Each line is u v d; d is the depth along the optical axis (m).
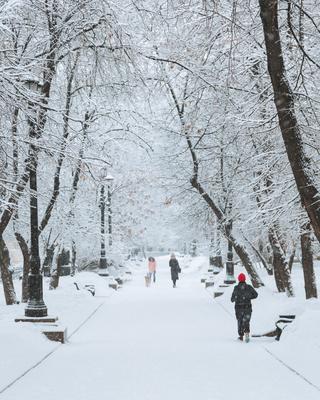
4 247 36.97
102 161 33.75
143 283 79.00
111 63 29.58
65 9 27.30
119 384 15.63
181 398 13.89
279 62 18.12
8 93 22.30
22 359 19.03
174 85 38.94
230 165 42.38
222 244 69.44
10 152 27.30
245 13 25.28
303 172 18.16
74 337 27.08
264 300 38.12
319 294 37.47
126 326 31.45
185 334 28.11
